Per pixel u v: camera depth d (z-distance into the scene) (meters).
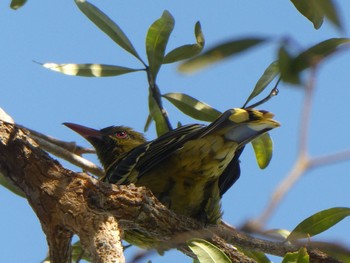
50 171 9.42
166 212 9.91
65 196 9.23
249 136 11.07
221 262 7.97
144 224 9.75
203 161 11.42
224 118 10.77
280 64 4.54
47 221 9.27
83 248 9.07
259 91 10.66
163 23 12.16
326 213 9.77
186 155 11.45
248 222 3.97
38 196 9.30
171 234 9.88
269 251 9.92
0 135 9.52
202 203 11.84
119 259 8.57
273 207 3.96
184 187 11.70
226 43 4.54
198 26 11.40
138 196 9.70
